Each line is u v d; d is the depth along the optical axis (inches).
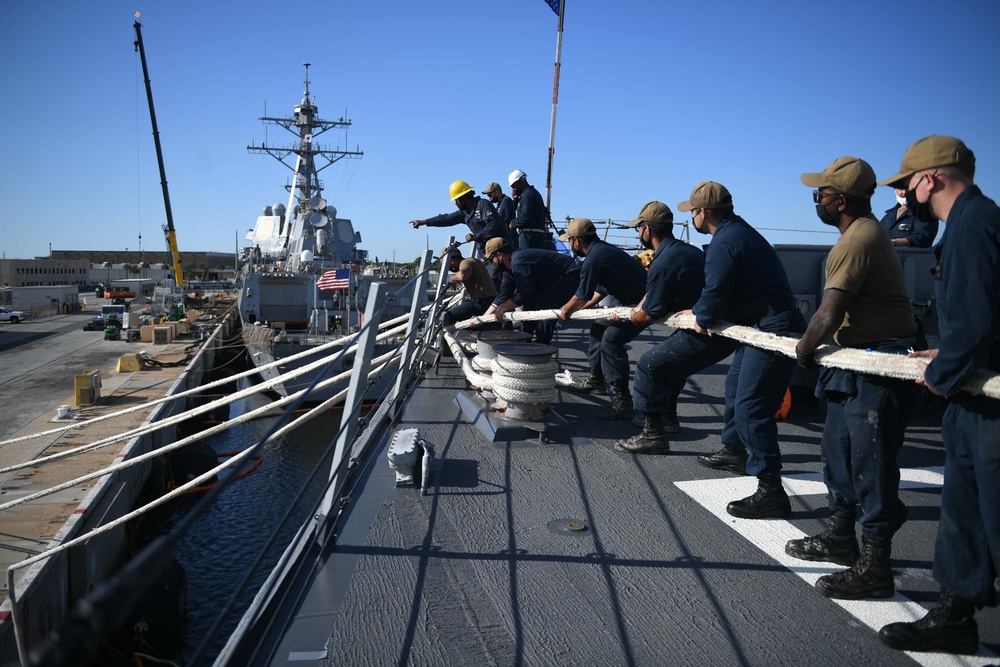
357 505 141.9
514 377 185.6
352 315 1041.5
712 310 146.1
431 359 297.7
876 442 105.7
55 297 2573.8
